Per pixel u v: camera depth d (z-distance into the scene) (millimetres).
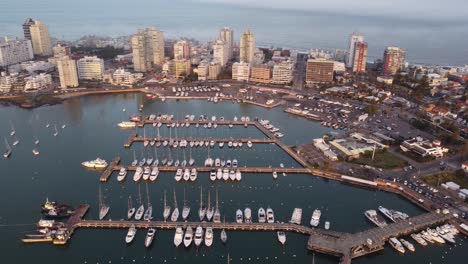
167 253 196625
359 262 192625
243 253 197500
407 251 199375
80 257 193250
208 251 198500
